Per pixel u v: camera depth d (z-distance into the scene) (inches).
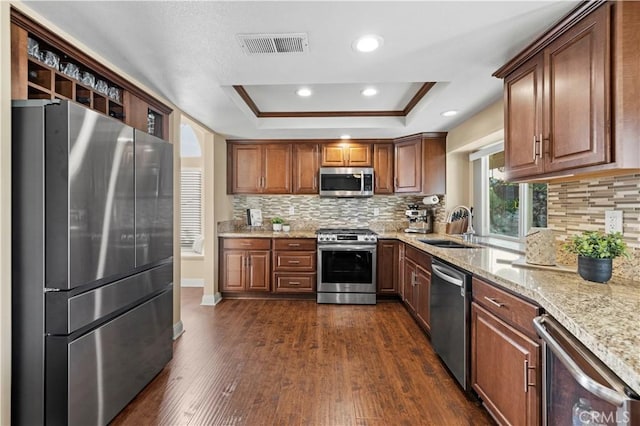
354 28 66.9
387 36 69.9
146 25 66.2
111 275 72.4
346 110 150.6
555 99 66.1
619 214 67.4
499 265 82.0
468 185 163.2
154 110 108.7
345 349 113.8
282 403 83.0
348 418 77.3
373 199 194.5
